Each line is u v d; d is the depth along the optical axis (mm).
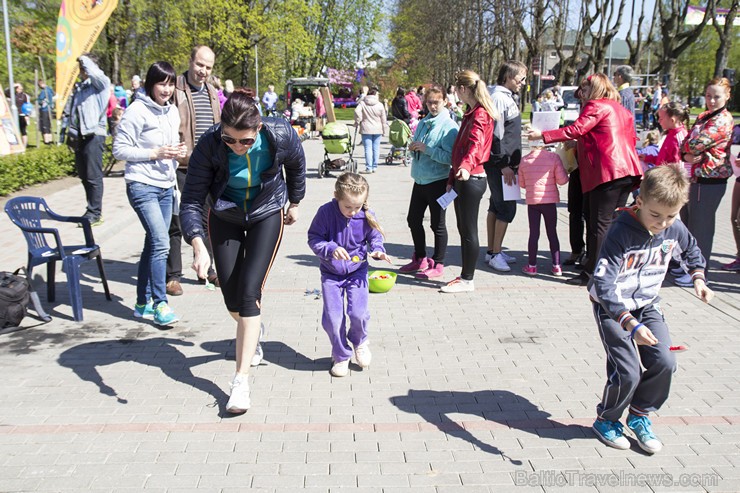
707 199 6316
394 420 3764
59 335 5121
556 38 33969
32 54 23047
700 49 51219
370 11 48375
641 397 3445
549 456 3385
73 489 3082
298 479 3172
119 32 26938
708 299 3311
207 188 3814
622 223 3295
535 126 6750
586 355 4715
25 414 3830
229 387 4191
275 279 6688
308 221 9750
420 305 5871
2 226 8578
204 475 3201
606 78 5945
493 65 44000
